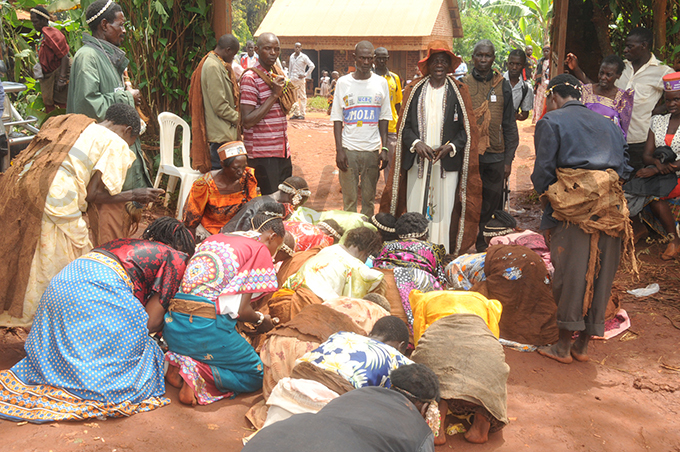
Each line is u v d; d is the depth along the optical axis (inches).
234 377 135.1
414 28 968.9
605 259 153.4
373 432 73.4
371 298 146.5
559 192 151.4
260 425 121.7
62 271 129.1
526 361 160.1
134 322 127.0
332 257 152.7
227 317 132.2
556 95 163.0
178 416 125.8
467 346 123.1
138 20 276.8
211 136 225.5
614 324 181.8
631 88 233.3
